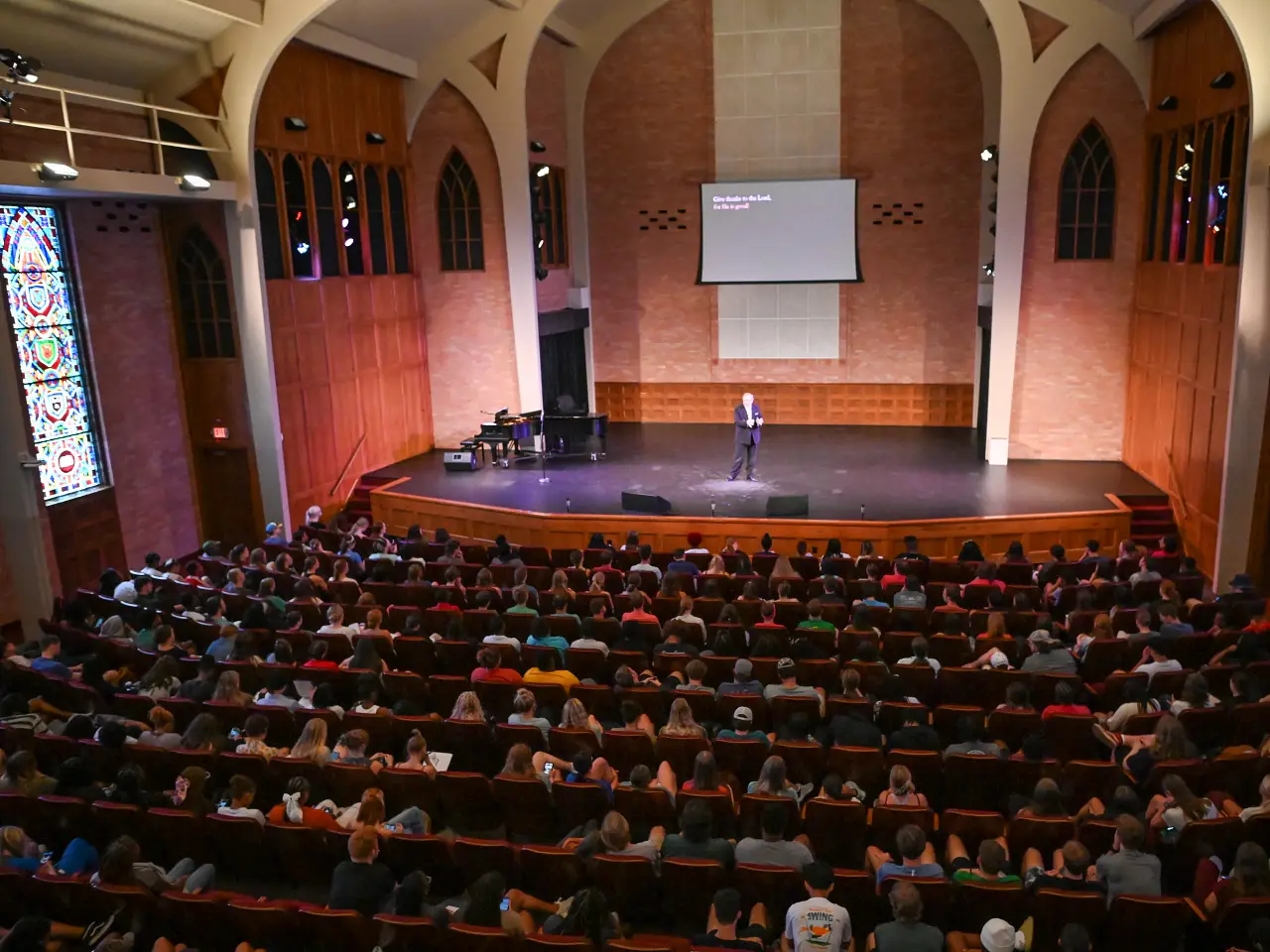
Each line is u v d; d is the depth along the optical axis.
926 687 7.88
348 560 11.49
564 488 16.12
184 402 14.98
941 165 19.88
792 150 20.48
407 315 18.80
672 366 22.09
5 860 5.44
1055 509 14.21
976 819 5.68
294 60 15.34
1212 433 13.05
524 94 17.81
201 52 13.48
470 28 17.72
